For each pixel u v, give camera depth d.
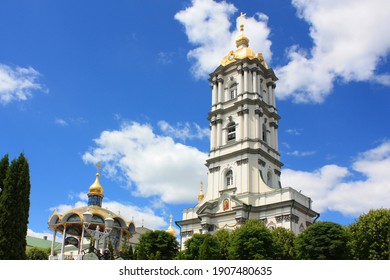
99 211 75.12
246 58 70.06
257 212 58.28
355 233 45.34
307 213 59.09
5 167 35.53
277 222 55.78
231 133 67.81
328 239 39.69
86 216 34.62
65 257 69.31
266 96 72.06
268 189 59.59
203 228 60.72
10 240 31.70
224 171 65.00
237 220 57.22
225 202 60.44
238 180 62.03
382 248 42.41
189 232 64.38
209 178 66.50
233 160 64.38
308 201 60.09
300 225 56.88
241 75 69.81
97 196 82.62
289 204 55.41
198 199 82.31
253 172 61.81
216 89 72.69
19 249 32.16
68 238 83.56
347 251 39.91
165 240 52.59
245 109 66.12
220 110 69.38
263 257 40.62
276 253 43.06
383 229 43.06
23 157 35.06
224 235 50.50
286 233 49.28
